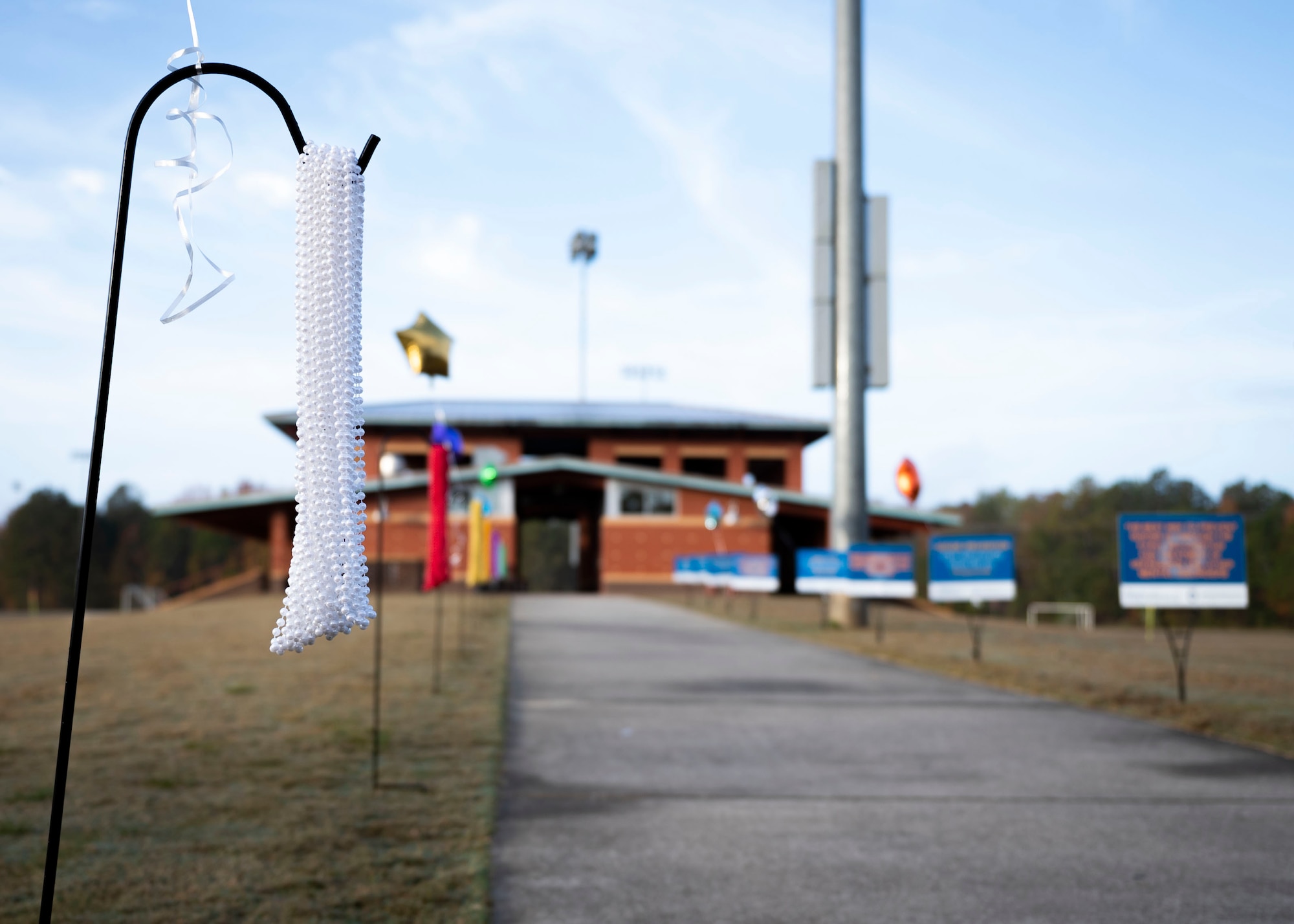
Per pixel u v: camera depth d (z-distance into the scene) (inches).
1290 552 1610.5
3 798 249.6
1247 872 198.7
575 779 281.3
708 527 1881.2
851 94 932.0
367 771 285.1
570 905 179.8
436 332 289.6
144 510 4377.5
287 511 1877.5
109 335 101.0
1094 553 2178.9
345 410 105.2
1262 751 323.0
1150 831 228.5
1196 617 1640.0
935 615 1547.7
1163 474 2358.5
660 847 215.9
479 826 229.3
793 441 2301.9
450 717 378.6
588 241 2755.9
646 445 2288.4
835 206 940.6
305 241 106.5
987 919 172.9
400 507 1833.2
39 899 178.7
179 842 214.5
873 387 933.8
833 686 487.2
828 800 257.6
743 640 762.8
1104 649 763.4
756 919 173.3
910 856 209.6
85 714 381.7
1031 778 283.3
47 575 3973.9
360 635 777.6
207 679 493.4
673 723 377.1
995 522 3193.9
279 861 202.2
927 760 309.4
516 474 1918.1
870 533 2122.3
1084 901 181.9
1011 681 506.0
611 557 1935.3
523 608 1222.3
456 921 170.2
